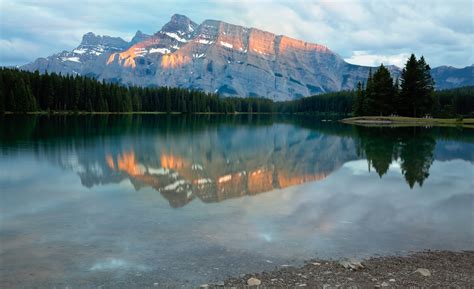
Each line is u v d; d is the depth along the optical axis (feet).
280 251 49.80
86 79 577.84
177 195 82.53
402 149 166.20
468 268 44.19
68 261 46.29
